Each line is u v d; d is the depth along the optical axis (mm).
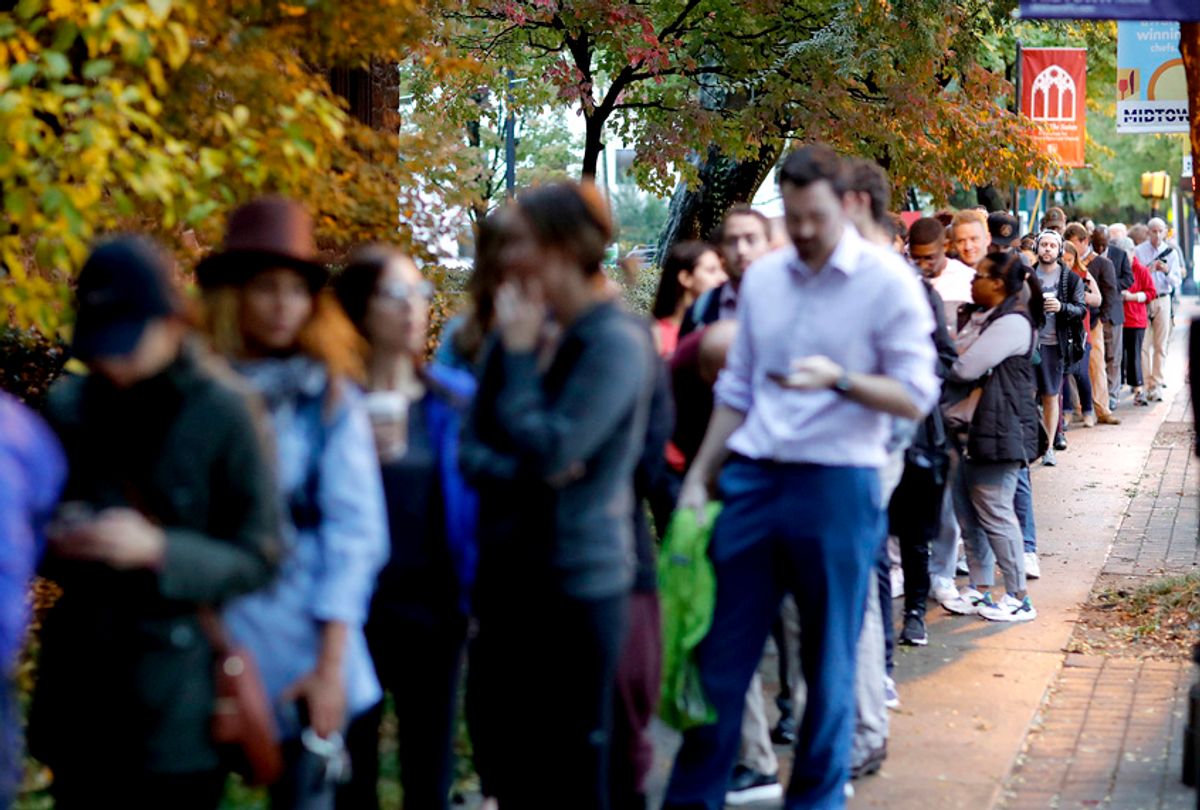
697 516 6176
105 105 6656
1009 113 20109
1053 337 17047
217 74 7469
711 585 6129
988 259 9695
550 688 4875
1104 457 17797
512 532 4812
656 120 19469
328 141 7867
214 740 4160
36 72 6949
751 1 18516
